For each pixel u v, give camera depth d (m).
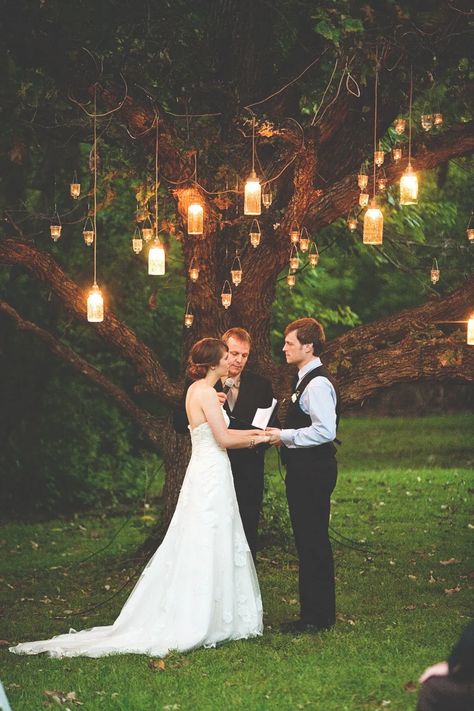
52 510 15.38
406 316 9.00
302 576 7.18
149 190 8.60
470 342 7.57
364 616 7.65
